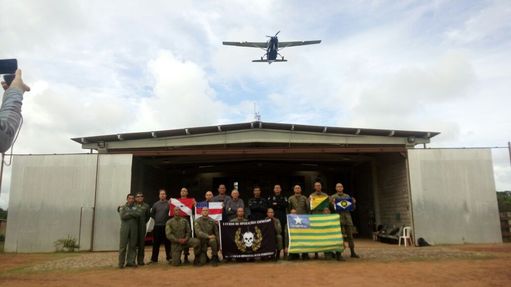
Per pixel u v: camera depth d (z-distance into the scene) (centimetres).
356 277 652
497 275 662
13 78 213
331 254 917
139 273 743
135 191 1609
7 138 187
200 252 854
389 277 651
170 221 862
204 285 606
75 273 759
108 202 1319
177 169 2103
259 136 1545
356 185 2056
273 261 877
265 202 966
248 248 881
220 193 971
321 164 2048
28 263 941
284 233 954
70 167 1344
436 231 1311
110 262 945
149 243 1463
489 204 1334
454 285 581
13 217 1309
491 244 1280
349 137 1562
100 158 1349
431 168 1354
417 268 744
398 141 1566
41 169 1341
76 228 1303
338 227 902
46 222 1307
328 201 951
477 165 1359
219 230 892
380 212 1733
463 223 1320
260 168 2088
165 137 1553
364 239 1761
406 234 1352
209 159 1789
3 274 753
